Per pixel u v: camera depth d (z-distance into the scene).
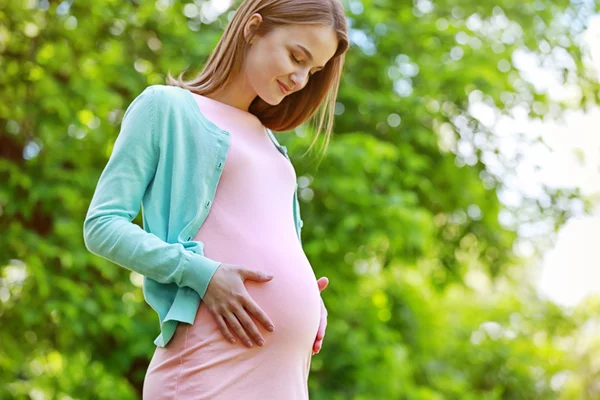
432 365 7.85
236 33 2.03
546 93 7.49
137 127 1.90
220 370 1.79
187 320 1.79
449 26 6.86
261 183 1.98
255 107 2.20
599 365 10.33
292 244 1.98
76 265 5.62
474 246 7.79
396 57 6.89
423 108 6.67
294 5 1.96
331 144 6.00
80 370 5.58
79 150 5.75
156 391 1.82
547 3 7.46
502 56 7.13
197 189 1.88
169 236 1.87
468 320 9.42
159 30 6.25
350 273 6.60
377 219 6.12
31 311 5.49
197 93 2.08
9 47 5.84
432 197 7.22
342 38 2.02
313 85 2.19
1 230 5.59
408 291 7.52
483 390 8.70
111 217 1.83
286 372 1.86
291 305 1.88
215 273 1.79
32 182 5.60
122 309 5.72
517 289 9.91
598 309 9.98
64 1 5.88
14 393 5.57
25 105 5.57
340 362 6.21
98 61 5.98
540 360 9.36
